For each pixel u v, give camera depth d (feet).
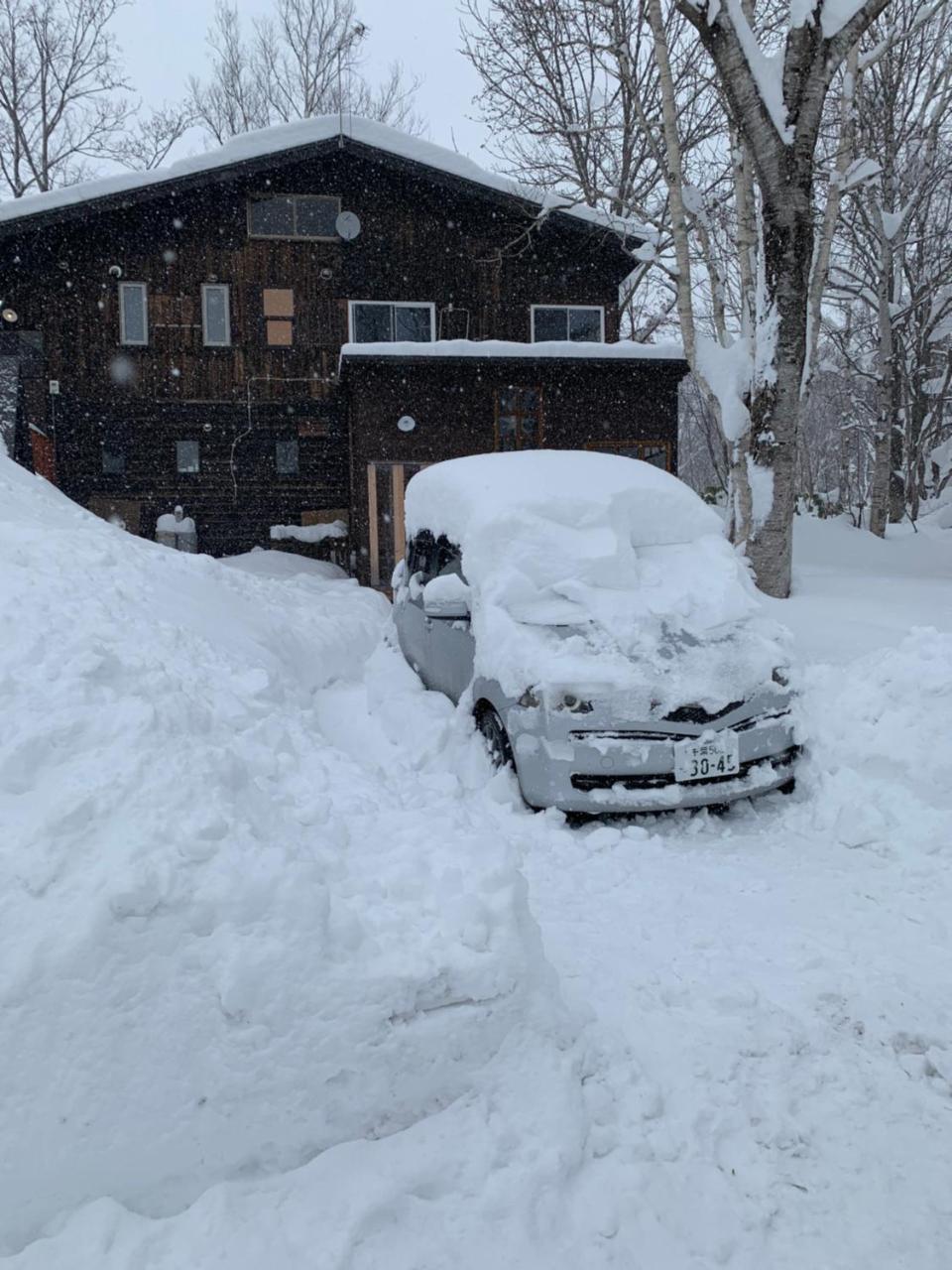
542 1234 6.35
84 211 48.98
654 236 50.72
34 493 22.70
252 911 7.06
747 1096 7.86
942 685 14.32
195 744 8.91
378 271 53.21
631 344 45.06
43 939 6.50
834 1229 6.56
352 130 50.57
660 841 13.29
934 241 60.34
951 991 9.30
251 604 23.27
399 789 13.29
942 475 81.25
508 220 53.52
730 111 31.24
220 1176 6.50
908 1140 7.36
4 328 49.70
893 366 64.23
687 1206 6.75
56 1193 6.15
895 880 11.79
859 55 32.24
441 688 18.61
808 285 28.50
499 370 45.93
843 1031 8.72
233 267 52.42
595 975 9.65
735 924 10.89
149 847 7.21
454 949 7.36
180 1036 6.56
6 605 11.06
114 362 51.88
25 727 8.27
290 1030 6.74
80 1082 6.30
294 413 53.36
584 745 13.37
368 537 45.24
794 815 14.12
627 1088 7.86
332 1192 6.40
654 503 17.17
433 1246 6.16
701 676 13.97
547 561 15.55
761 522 28.37
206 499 53.21
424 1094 7.03
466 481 18.31
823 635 22.18
